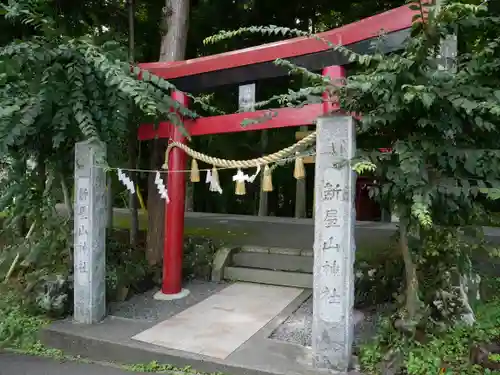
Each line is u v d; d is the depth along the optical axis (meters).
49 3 7.01
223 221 12.67
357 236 9.23
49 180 5.75
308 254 7.05
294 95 3.72
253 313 5.29
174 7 7.13
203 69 5.34
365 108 3.69
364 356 3.73
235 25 9.81
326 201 3.71
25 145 5.35
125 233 8.73
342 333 3.62
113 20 8.91
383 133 3.83
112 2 8.49
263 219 13.44
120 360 4.29
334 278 3.66
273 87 7.95
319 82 3.84
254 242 8.60
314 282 3.74
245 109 5.02
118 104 4.84
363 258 6.04
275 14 9.95
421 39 3.23
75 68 4.69
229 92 9.02
